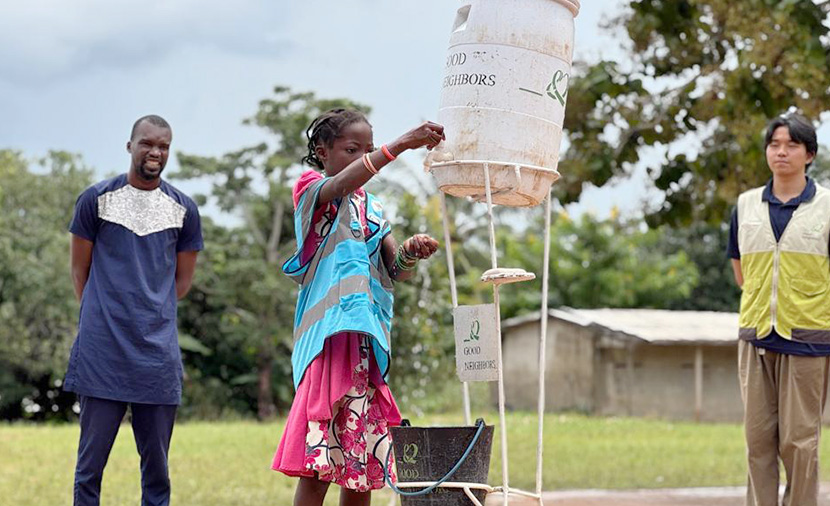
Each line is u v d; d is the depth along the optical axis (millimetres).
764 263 5648
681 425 20422
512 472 9445
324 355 3928
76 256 5320
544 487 8414
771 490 5707
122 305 5215
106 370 5164
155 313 5270
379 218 4188
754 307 5676
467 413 4059
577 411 29766
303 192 4016
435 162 4145
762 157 9906
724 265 39219
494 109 4070
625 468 9922
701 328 29234
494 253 3996
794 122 5648
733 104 9609
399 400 27562
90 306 5230
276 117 32781
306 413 3887
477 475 3852
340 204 4070
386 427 4062
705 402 28859
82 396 5215
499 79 4074
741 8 9195
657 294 36531
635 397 28953
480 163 4059
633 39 10008
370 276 4035
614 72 10094
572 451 12188
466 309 4055
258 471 9359
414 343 27797
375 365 4059
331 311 3928
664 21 9867
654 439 15250
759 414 5684
